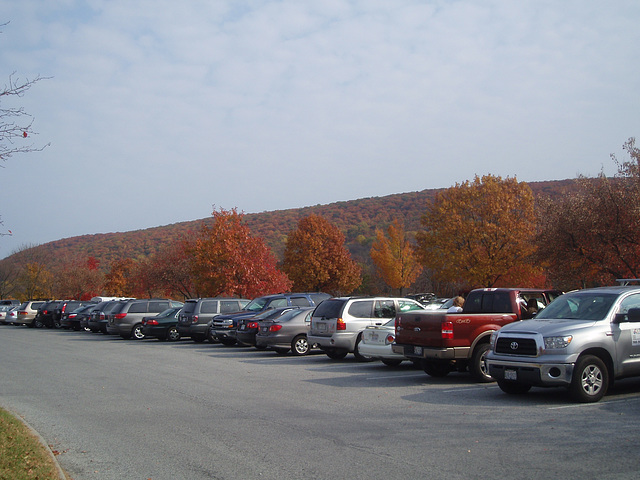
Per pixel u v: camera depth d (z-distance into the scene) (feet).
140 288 183.52
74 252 369.09
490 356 33.71
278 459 21.26
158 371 47.96
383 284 212.43
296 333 60.64
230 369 48.96
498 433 24.32
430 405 31.12
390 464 20.25
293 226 399.03
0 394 37.35
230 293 120.16
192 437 25.03
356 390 36.76
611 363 32.07
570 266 78.54
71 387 39.86
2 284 243.40
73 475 20.24
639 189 69.87
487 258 124.16
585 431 24.26
